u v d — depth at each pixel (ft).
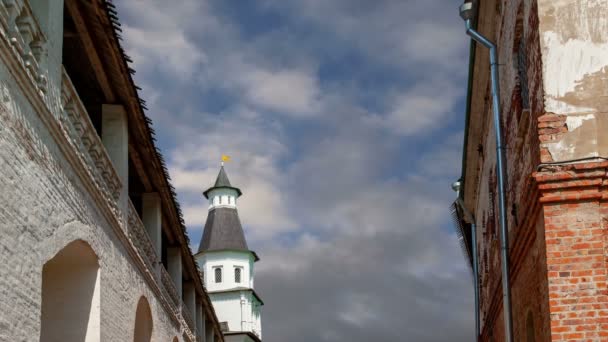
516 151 41.50
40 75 32.37
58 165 34.32
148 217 61.77
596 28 34.22
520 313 42.63
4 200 27.89
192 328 85.61
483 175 68.28
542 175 33.22
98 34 41.52
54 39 34.76
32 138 30.94
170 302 67.46
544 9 34.71
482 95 61.36
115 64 44.01
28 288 30.27
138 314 56.18
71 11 39.73
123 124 48.93
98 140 41.70
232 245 252.83
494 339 68.54
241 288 242.99
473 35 46.62
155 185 60.64
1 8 27.91
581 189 32.94
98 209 41.16
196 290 91.50
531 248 37.60
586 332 31.78
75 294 41.32
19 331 29.25
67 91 36.78
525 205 37.52
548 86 34.06
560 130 33.60
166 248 75.05
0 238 27.50
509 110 44.39
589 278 32.19
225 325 232.94
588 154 33.17
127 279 48.52
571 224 32.78
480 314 83.15
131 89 46.80
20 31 30.86
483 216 71.36
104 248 42.55
